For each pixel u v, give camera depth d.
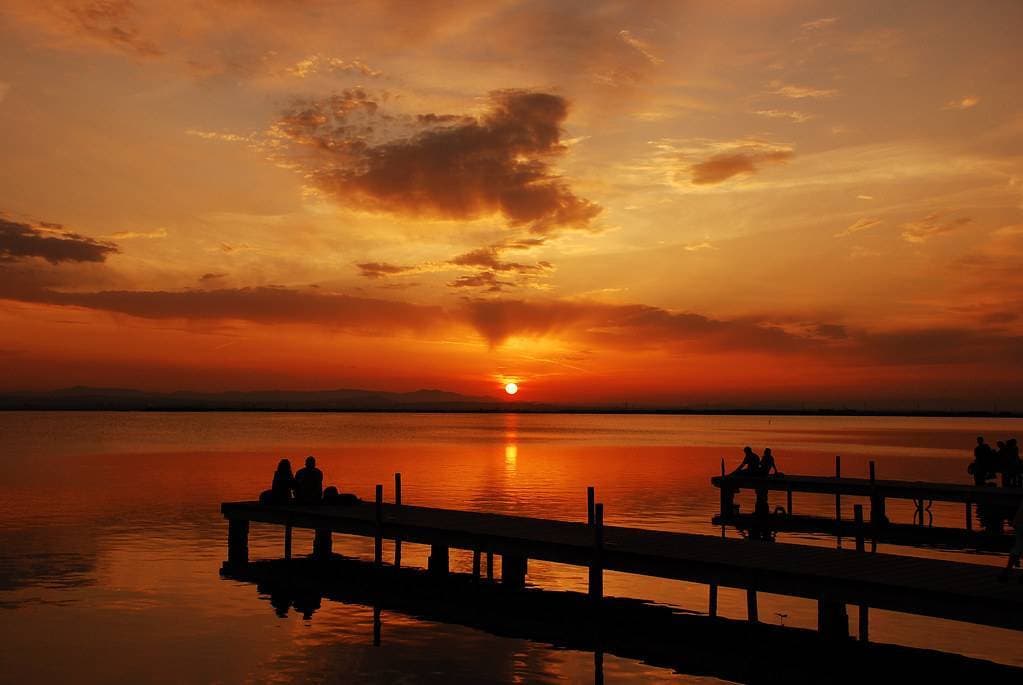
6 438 113.38
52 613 18.98
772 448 96.06
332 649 16.59
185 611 19.34
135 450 82.88
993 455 37.41
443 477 51.69
